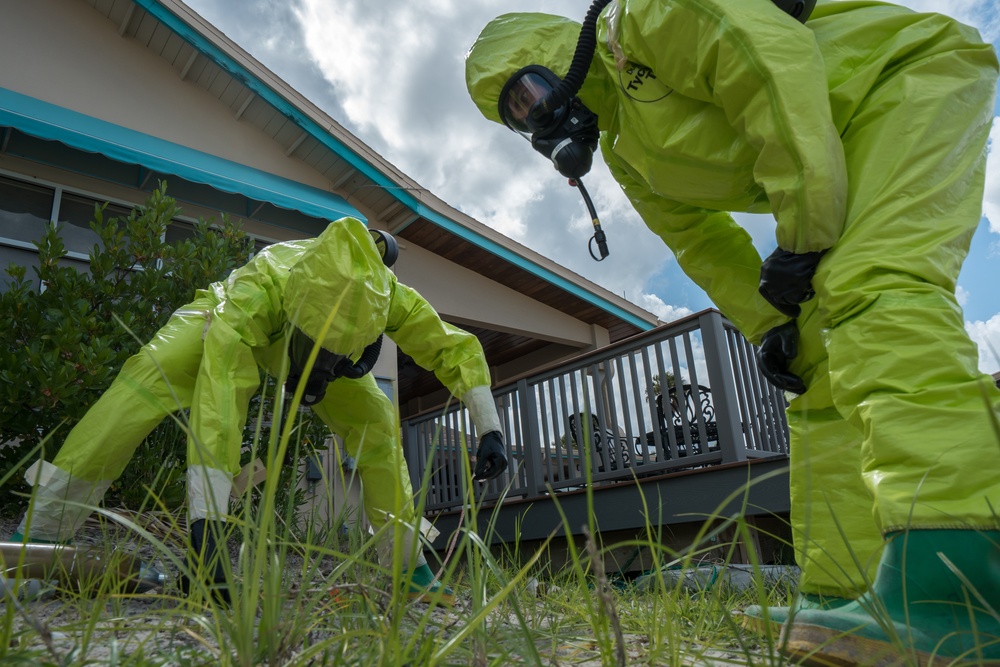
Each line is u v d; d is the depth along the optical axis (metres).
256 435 0.95
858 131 1.33
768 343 1.57
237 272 2.35
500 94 1.77
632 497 4.30
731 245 1.79
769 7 1.34
